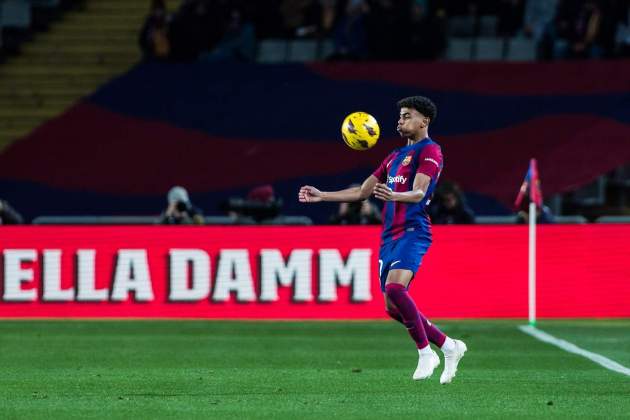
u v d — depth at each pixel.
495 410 30.47
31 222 84.31
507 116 83.25
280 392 34.19
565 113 82.81
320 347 48.44
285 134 84.88
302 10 93.50
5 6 104.50
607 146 81.25
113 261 61.97
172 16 92.56
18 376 38.47
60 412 30.14
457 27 92.44
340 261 61.53
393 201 33.97
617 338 52.06
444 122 83.50
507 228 61.97
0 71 98.19
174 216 68.31
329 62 86.69
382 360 43.59
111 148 85.44
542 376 38.38
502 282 61.88
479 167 81.88
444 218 67.00
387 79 85.50
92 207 84.06
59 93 96.62
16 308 62.19
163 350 47.25
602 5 86.00
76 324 59.06
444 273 61.88
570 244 61.78
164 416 29.41
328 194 35.25
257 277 61.78
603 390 34.72
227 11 91.69
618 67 83.88
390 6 88.00
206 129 85.62
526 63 84.88
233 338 52.25
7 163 85.25
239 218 70.31
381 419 28.86
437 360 34.88
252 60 91.38
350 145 35.22
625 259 61.72
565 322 60.53
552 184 80.69
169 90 87.38
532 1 93.38
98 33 102.00
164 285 62.00
